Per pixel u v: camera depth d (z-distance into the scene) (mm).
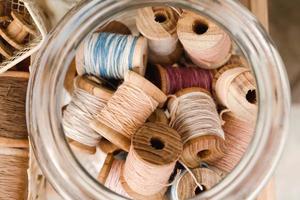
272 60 329
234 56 367
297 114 522
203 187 346
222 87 354
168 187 352
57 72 330
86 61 357
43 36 404
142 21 361
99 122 343
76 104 357
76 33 327
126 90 344
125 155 360
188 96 354
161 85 358
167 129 324
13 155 427
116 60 353
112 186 348
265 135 326
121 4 327
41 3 440
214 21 333
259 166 326
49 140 327
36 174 424
